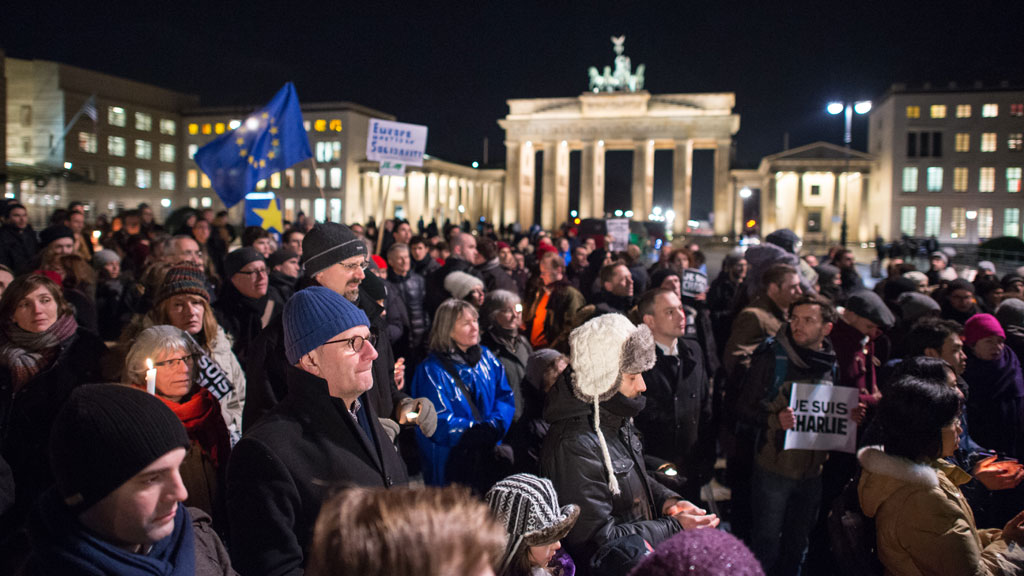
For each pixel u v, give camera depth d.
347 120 66.44
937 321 5.27
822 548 5.50
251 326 5.89
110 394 1.98
